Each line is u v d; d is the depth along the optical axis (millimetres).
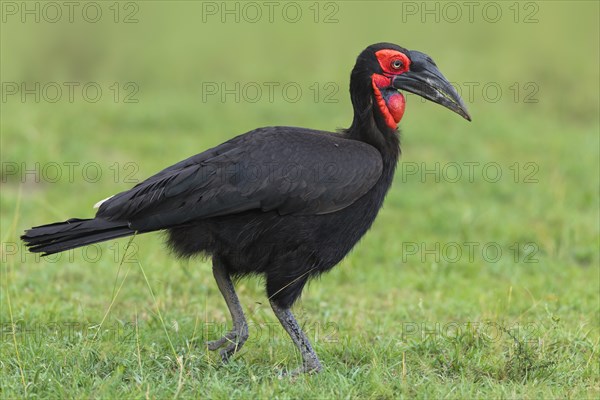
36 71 25250
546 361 9367
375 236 14711
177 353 9609
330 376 8852
